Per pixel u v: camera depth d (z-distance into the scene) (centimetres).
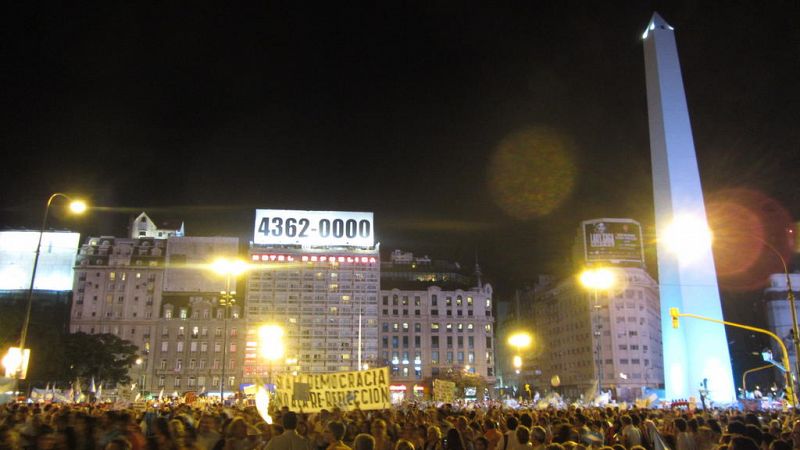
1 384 3966
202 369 15188
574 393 16412
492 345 17888
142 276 15762
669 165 8756
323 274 17250
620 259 15838
